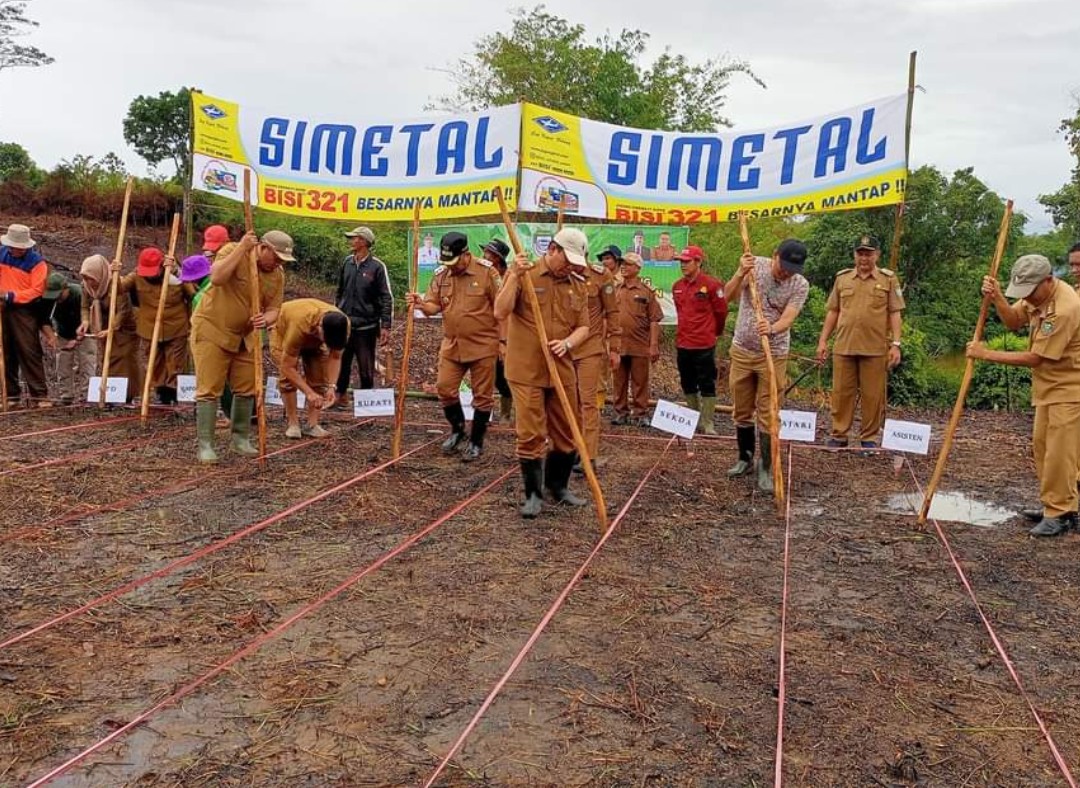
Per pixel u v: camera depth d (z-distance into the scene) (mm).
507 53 19031
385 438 7926
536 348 5426
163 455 6926
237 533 5109
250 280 6531
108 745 2902
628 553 4965
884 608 4305
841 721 3199
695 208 8703
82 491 5863
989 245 23953
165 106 29047
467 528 5312
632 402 9531
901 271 23688
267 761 2830
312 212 9258
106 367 8320
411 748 2926
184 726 3029
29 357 8805
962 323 23234
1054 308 5312
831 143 8188
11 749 2865
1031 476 7285
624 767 2852
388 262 17609
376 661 3549
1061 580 4746
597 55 19344
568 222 11586
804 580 4656
